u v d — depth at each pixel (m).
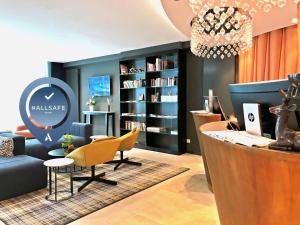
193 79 5.66
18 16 3.70
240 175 0.96
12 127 7.46
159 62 5.88
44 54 6.97
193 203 3.06
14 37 5.02
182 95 5.71
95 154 3.53
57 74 8.43
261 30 4.20
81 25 4.16
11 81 7.49
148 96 6.24
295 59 4.05
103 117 7.57
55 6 3.28
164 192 3.41
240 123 1.50
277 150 0.91
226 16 3.36
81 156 3.44
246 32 3.92
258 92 1.28
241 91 1.42
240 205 0.99
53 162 3.23
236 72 4.83
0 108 7.37
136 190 3.48
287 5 3.07
